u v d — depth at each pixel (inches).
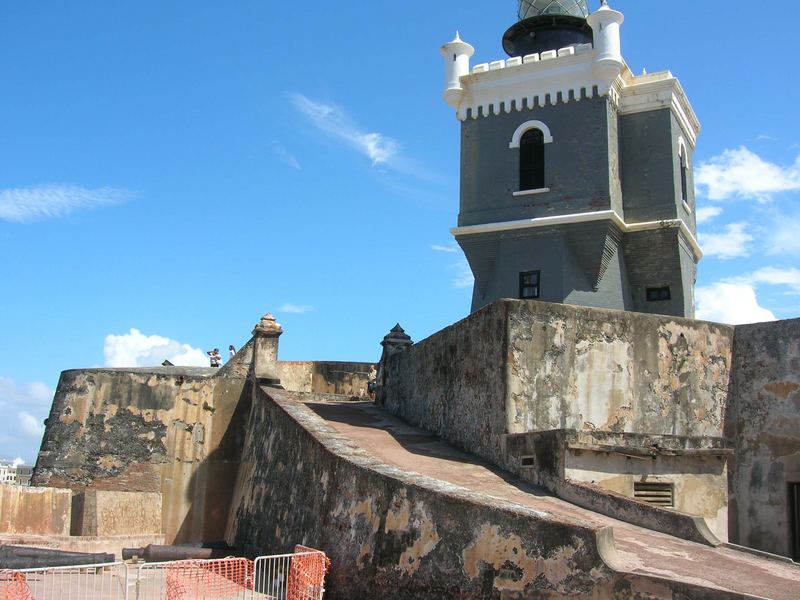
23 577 506.6
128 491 895.1
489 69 1066.7
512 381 662.5
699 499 614.2
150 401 926.4
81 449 911.7
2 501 786.2
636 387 699.4
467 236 1043.3
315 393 1143.0
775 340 725.9
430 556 478.3
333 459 594.9
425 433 805.9
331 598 540.4
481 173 1058.1
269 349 954.1
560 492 580.4
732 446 669.3
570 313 692.7
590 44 1048.2
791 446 699.4
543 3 1147.3
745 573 428.8
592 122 1010.1
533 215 1014.4
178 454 917.2
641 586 382.6
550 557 420.2
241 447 927.7
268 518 717.3
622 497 539.5
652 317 719.1
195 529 901.2
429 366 836.0
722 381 737.6
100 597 548.4
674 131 1044.5
